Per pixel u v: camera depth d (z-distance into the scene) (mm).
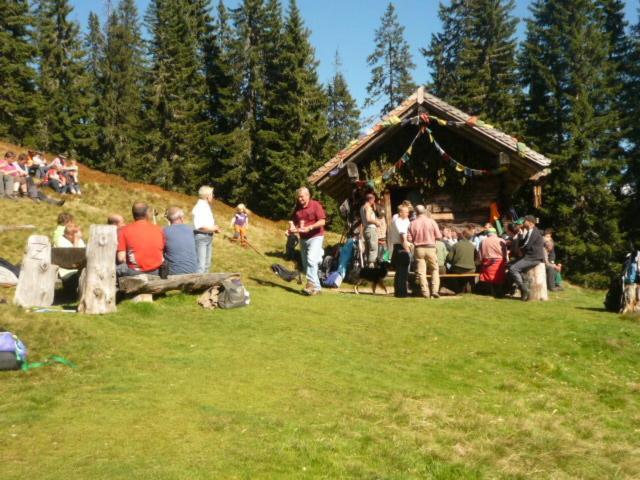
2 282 9719
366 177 16844
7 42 46781
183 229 9570
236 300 9211
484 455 4945
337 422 5262
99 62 63688
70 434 4477
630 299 11016
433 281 12312
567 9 40750
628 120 39594
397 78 60188
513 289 13141
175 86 52656
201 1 58156
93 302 8078
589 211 38062
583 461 5121
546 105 40188
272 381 6199
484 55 49750
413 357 7848
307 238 11508
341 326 8953
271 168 49594
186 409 5172
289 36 50156
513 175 16750
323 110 53562
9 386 5492
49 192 21797
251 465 4191
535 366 7871
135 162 52938
